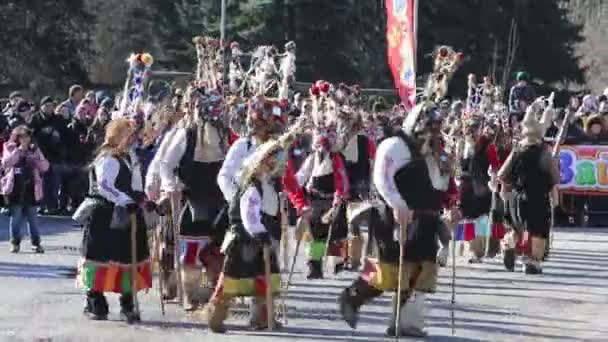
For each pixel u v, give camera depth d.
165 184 23.75
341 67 91.44
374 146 31.14
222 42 26.80
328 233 30.25
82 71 103.50
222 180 21.62
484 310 26.12
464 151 35.88
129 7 110.44
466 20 101.44
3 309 24.08
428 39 100.81
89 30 104.06
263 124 21.69
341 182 30.28
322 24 90.00
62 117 45.56
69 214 46.78
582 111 53.81
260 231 21.08
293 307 25.42
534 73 104.06
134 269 22.47
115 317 23.33
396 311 20.98
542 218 33.44
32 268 31.02
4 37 97.94
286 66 26.83
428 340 21.72
